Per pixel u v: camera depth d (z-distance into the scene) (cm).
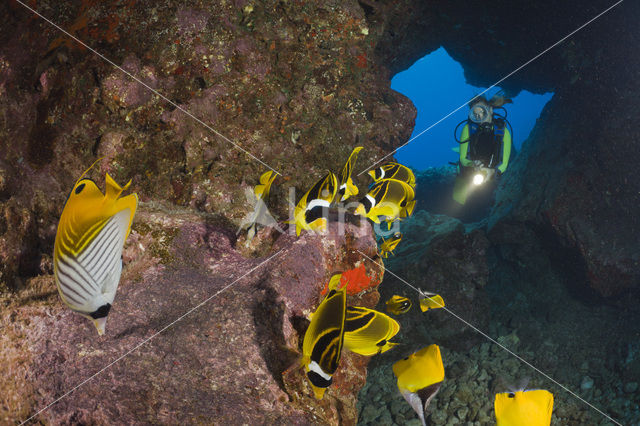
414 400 189
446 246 701
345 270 327
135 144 378
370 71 491
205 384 204
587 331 689
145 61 386
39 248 290
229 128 407
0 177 291
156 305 250
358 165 451
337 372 270
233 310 247
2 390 198
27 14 334
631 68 679
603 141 705
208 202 383
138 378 199
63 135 356
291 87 438
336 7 455
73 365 203
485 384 606
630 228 688
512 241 793
